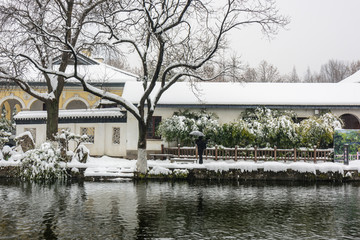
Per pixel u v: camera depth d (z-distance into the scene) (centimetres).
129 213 1266
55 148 2248
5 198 1516
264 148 2397
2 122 3109
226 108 2738
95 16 2091
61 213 1259
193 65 1984
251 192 1706
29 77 3225
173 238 995
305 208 1366
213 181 2034
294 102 2672
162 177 2078
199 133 2203
